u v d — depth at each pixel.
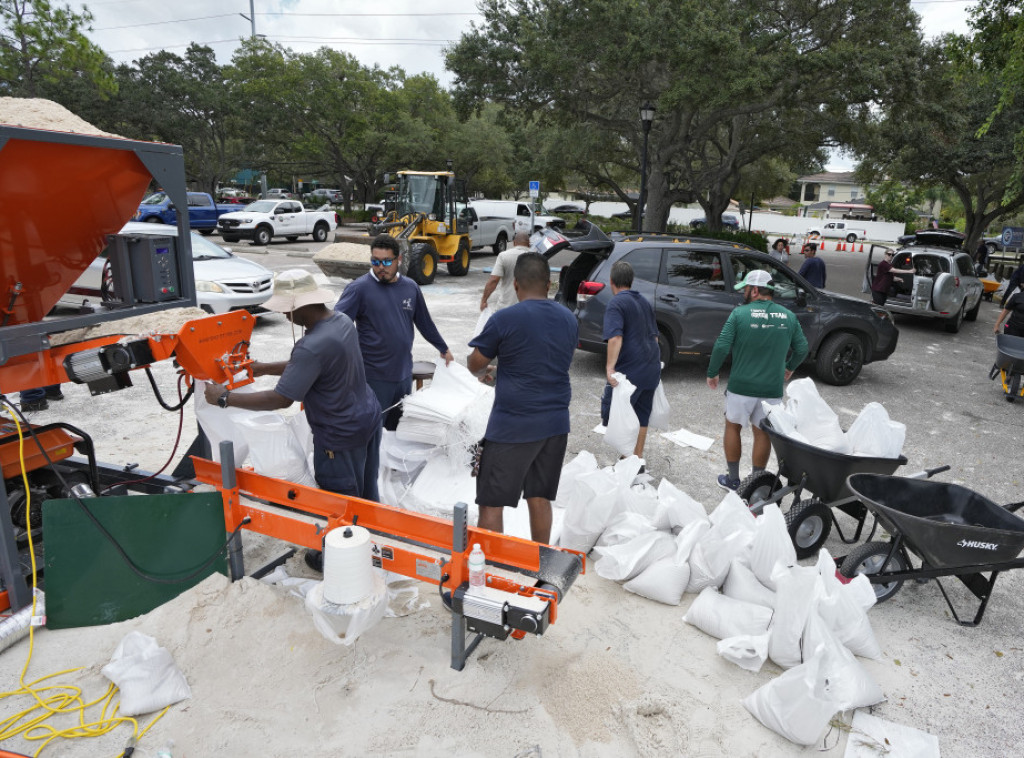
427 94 42.06
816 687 2.66
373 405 3.55
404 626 3.33
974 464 5.93
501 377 3.36
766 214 57.53
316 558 3.73
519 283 3.42
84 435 3.81
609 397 5.16
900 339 11.91
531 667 3.07
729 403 4.93
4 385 2.89
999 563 3.34
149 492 4.23
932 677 3.15
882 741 2.72
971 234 24.84
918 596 3.86
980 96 20.22
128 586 3.29
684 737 2.70
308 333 3.22
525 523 4.26
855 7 16.09
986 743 2.76
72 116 2.99
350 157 42.84
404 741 2.63
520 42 16.78
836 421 4.43
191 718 2.71
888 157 23.95
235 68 38.59
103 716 2.72
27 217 2.83
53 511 3.09
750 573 3.52
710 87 14.68
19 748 2.56
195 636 3.15
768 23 16.69
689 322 7.78
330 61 37.94
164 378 7.65
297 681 2.93
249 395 3.12
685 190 21.86
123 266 3.22
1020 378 8.07
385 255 4.34
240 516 3.43
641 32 14.97
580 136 20.05
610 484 4.08
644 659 3.17
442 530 2.97
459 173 44.34
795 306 8.08
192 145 47.66
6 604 3.20
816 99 17.23
